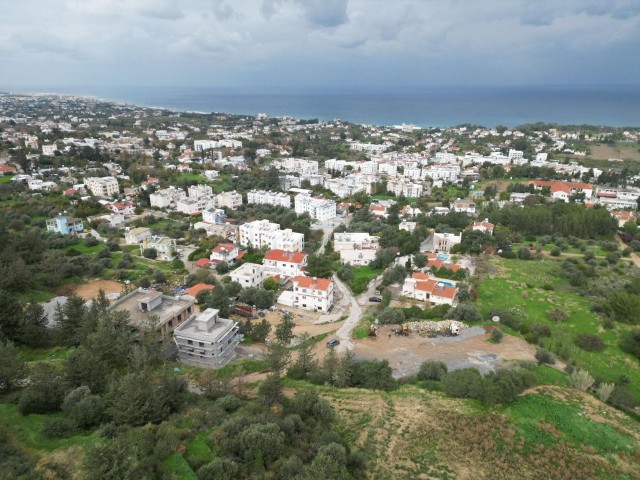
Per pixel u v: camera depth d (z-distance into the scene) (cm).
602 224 18212
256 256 14775
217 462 4403
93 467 3978
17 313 8469
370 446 5791
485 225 17562
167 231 17900
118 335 7300
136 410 5269
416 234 16788
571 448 6012
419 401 6862
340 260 14962
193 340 8100
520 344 9312
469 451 5809
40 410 5553
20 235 15450
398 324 10200
